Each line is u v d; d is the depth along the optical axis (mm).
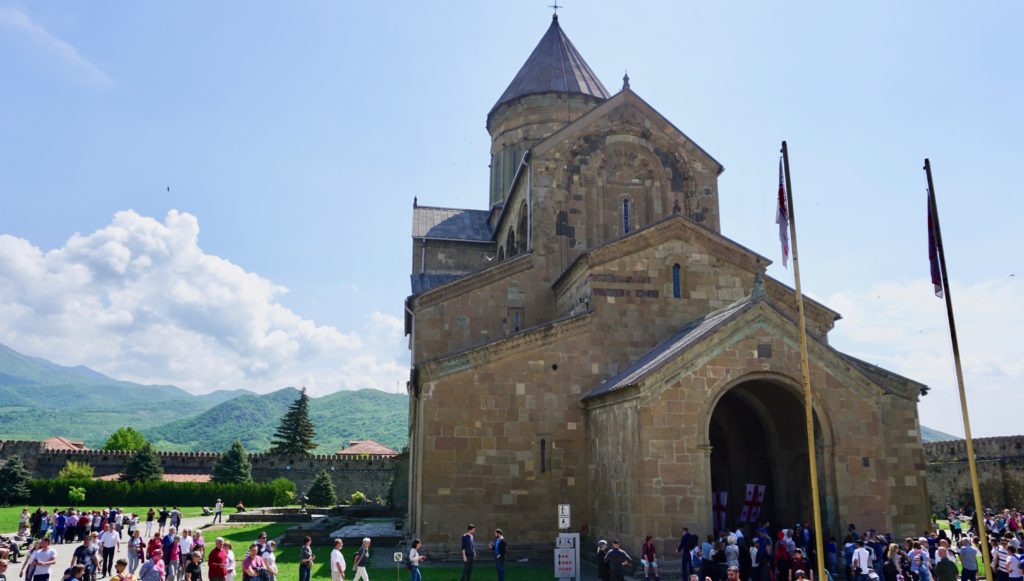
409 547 27969
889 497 24391
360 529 35750
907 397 27203
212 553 18250
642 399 22141
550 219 32344
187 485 59000
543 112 43250
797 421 24625
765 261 30203
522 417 26828
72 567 14555
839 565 21797
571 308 30500
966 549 20938
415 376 27938
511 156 43656
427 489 25750
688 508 21641
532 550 25859
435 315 31391
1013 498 43719
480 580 22094
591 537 26000
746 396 26406
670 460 21891
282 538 32906
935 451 50938
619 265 28969
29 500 56719
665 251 29469
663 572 20938
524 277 32062
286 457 65500
